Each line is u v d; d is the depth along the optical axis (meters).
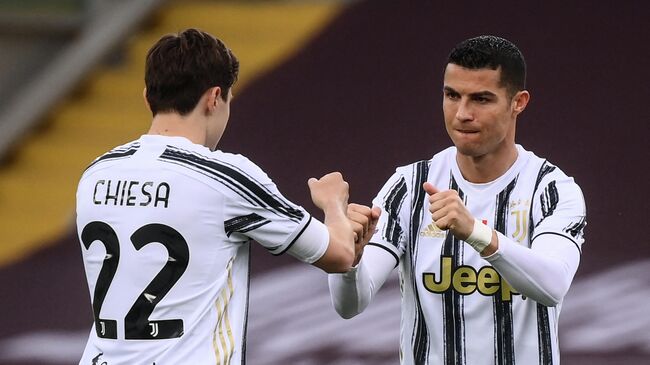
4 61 36.06
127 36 36.38
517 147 13.81
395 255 13.63
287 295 24.67
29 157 34.31
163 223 11.30
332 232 12.00
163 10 36.84
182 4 36.72
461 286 13.41
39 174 33.78
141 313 11.26
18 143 34.50
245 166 11.54
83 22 36.81
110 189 11.55
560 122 26.91
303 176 28.42
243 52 33.62
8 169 34.12
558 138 26.62
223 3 36.28
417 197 13.83
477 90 12.88
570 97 27.38
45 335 25.98
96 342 11.54
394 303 23.75
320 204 12.42
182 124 11.70
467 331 13.41
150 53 11.79
